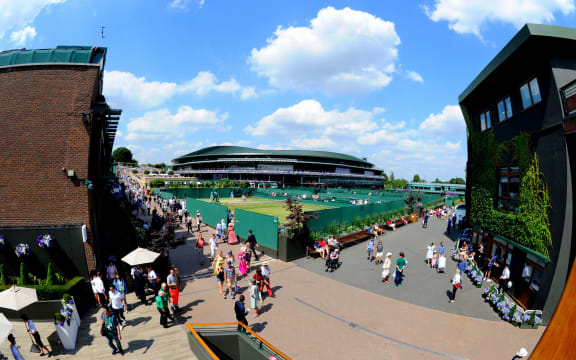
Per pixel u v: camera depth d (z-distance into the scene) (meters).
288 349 9.16
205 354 7.74
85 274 12.35
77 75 12.55
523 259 13.46
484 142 18.06
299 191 70.56
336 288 14.46
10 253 11.75
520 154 13.70
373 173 177.50
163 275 14.24
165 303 10.34
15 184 11.85
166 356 8.55
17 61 12.65
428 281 15.85
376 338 9.98
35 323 10.56
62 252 12.08
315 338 9.85
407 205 40.62
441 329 10.75
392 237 27.41
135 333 9.96
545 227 11.70
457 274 13.23
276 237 19.34
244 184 109.56
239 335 9.36
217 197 51.91
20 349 8.84
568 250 10.78
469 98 20.02
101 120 14.21
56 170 12.12
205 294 13.41
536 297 11.75
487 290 13.55
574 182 10.70
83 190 12.30
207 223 29.78
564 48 11.41
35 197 11.96
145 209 38.88
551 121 11.51
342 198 51.28
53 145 12.16
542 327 11.02
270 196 65.69
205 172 133.12
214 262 17.11
